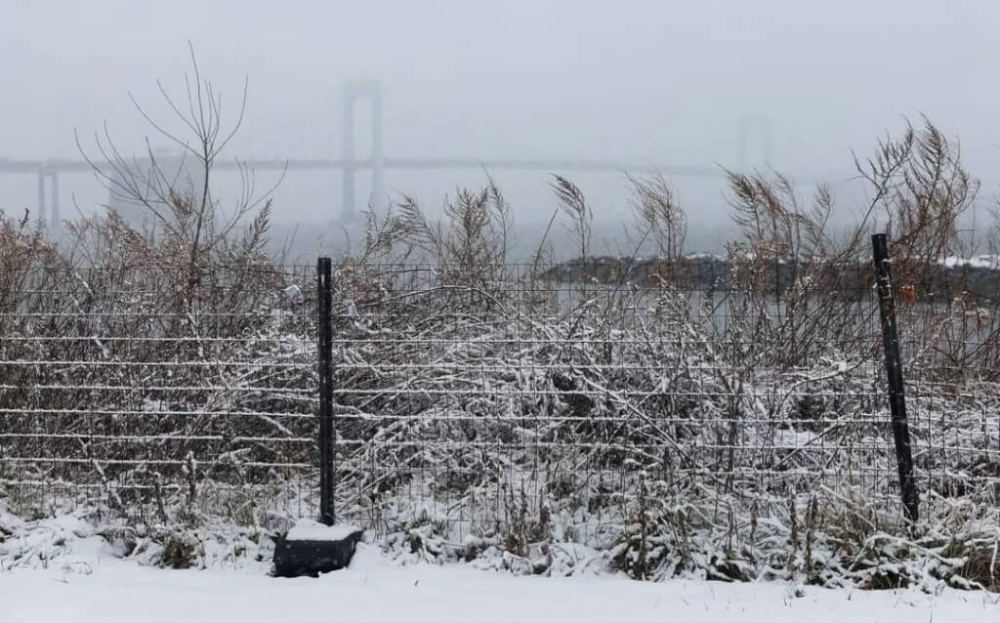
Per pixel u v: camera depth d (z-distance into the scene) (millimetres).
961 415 7672
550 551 7016
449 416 7633
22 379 8250
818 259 9891
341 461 7809
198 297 8375
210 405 7859
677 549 6969
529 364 8039
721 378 7520
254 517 7531
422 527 7375
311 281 8461
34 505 7852
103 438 7895
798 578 6699
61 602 6309
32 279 8656
